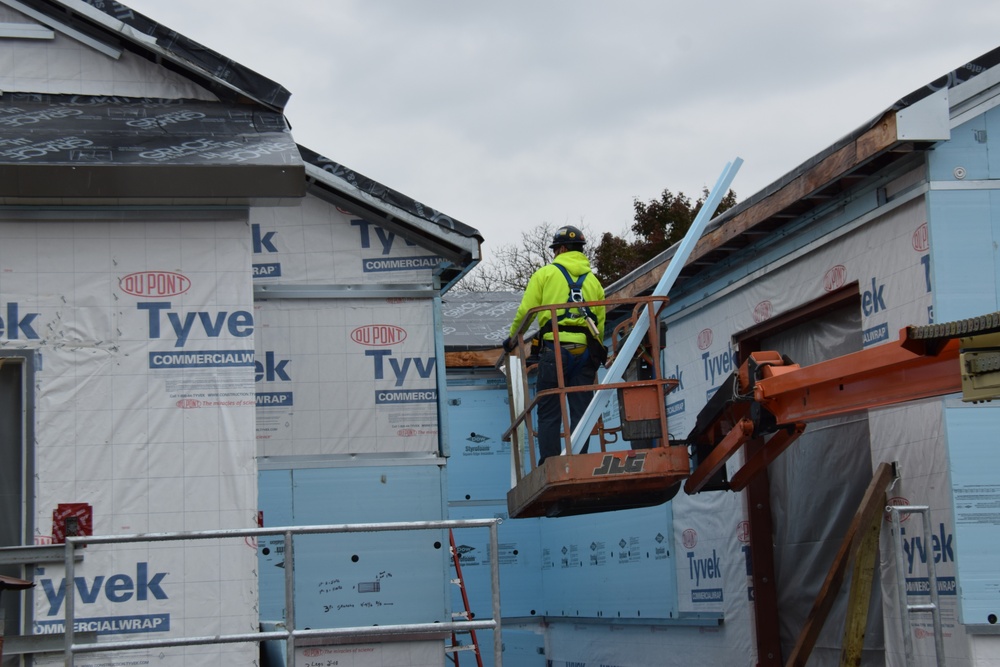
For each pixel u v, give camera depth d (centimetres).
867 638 895
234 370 766
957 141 793
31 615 721
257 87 876
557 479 741
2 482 741
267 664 845
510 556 1603
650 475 748
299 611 881
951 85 774
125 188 734
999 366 534
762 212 967
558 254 866
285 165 745
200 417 759
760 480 1079
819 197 917
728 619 1113
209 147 779
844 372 656
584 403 827
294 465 905
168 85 888
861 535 818
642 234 3158
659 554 1273
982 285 780
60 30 871
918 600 795
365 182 913
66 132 791
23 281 756
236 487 755
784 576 1053
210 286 772
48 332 754
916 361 607
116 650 609
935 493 780
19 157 729
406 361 927
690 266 1144
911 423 812
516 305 1856
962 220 787
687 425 1212
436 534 909
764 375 754
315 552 892
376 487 910
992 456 762
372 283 931
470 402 1611
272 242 927
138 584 736
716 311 1148
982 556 752
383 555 899
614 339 888
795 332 1033
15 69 865
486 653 1570
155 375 760
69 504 739
